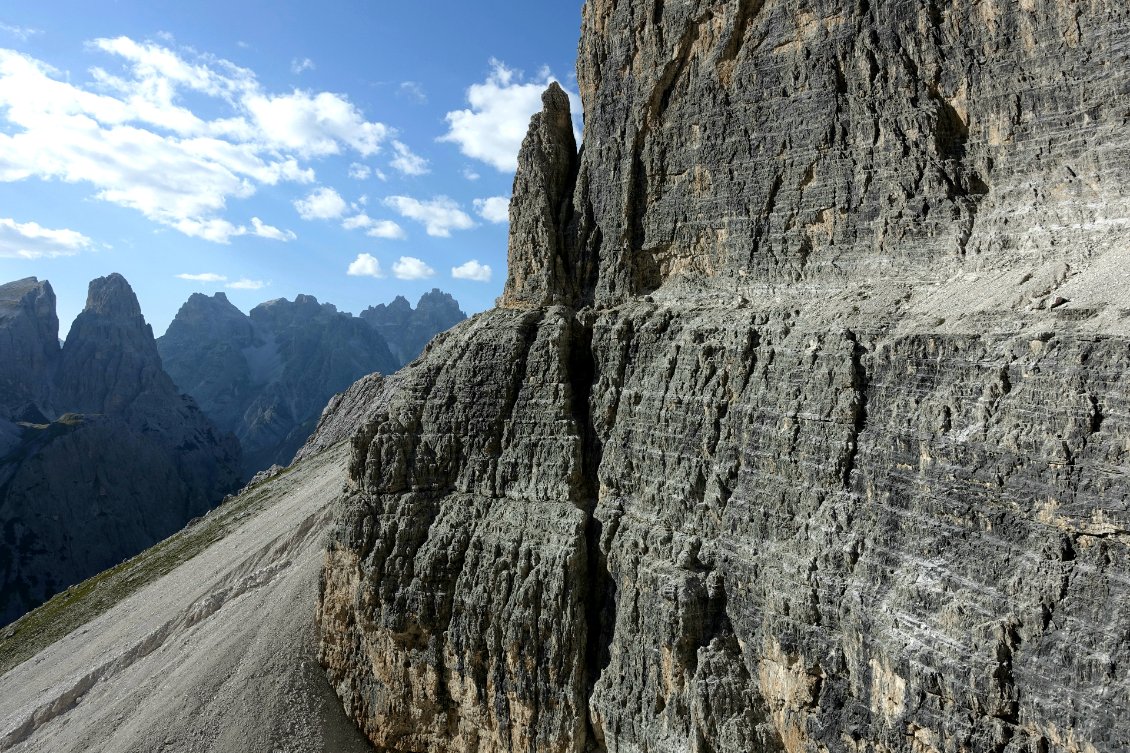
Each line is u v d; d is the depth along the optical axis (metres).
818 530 28.88
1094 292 25.27
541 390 42.84
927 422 26.67
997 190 32.53
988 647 22.67
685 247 42.97
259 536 83.31
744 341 35.12
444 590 41.62
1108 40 29.98
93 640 77.31
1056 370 23.62
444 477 45.12
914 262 33.59
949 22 34.38
